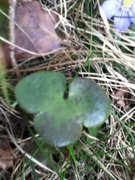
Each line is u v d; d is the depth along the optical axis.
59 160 0.11
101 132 0.12
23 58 0.11
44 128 0.10
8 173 0.11
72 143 0.10
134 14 0.13
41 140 0.11
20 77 0.11
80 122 0.10
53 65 0.11
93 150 0.12
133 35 0.13
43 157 0.11
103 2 0.13
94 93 0.10
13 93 0.11
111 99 0.12
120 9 0.13
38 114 0.10
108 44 0.12
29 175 0.11
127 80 0.12
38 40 0.11
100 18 0.13
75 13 0.12
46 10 0.12
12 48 0.10
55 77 0.10
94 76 0.12
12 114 0.11
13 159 0.11
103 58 0.12
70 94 0.10
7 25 0.11
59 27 0.12
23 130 0.11
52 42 0.11
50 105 0.10
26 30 0.11
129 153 0.12
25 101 0.10
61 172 0.11
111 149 0.12
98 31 0.13
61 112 0.10
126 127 0.12
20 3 0.11
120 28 0.13
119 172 0.12
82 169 0.12
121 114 0.12
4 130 0.11
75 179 0.11
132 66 0.13
